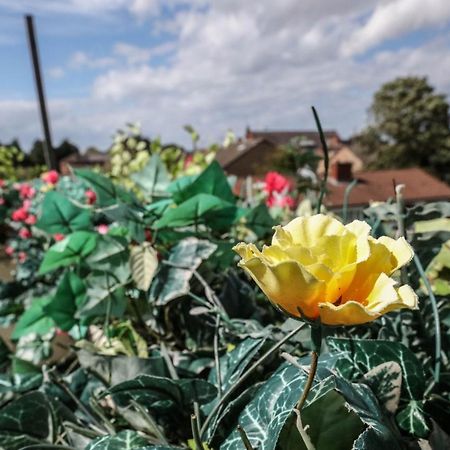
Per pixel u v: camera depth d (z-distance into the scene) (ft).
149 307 3.37
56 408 2.70
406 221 2.52
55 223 3.86
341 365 2.22
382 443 1.65
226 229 3.94
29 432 2.67
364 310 1.26
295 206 5.51
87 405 2.91
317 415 1.79
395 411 2.06
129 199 3.50
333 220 1.65
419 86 100.48
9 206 12.92
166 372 2.71
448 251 3.53
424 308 2.48
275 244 1.59
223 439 2.14
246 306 3.42
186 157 8.73
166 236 3.53
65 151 153.17
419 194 70.38
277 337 2.55
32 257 7.38
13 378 3.37
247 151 106.01
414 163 101.45
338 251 1.46
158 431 2.23
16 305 6.25
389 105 102.83
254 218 4.17
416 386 2.15
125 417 2.43
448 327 2.50
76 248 3.56
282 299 1.37
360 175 70.18
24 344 4.15
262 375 2.61
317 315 1.37
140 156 8.50
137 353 3.20
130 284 3.41
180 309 3.33
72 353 4.03
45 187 8.20
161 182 4.03
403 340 2.46
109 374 2.71
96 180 3.44
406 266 2.43
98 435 2.48
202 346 3.23
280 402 1.94
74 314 3.53
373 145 106.93
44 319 3.79
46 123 16.70
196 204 3.26
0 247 12.92
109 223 5.00
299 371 2.07
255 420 2.04
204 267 3.44
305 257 1.42
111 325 3.58
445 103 99.91
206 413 2.32
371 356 2.22
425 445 1.91
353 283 1.42
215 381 2.62
